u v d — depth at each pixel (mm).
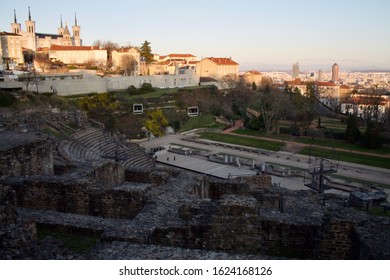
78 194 20203
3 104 73188
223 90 162000
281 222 15883
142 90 133875
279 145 88625
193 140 97625
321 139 96438
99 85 120312
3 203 13906
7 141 26750
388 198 47750
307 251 15727
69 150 44562
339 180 57219
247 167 66500
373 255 11523
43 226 16938
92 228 16406
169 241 15320
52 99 90625
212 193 25438
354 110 147125
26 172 25531
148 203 18906
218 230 14805
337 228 13664
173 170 28422
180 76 158875
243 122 120938
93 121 83812
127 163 55219
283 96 111688
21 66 146125
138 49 189375
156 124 107625
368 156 76125
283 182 55812
